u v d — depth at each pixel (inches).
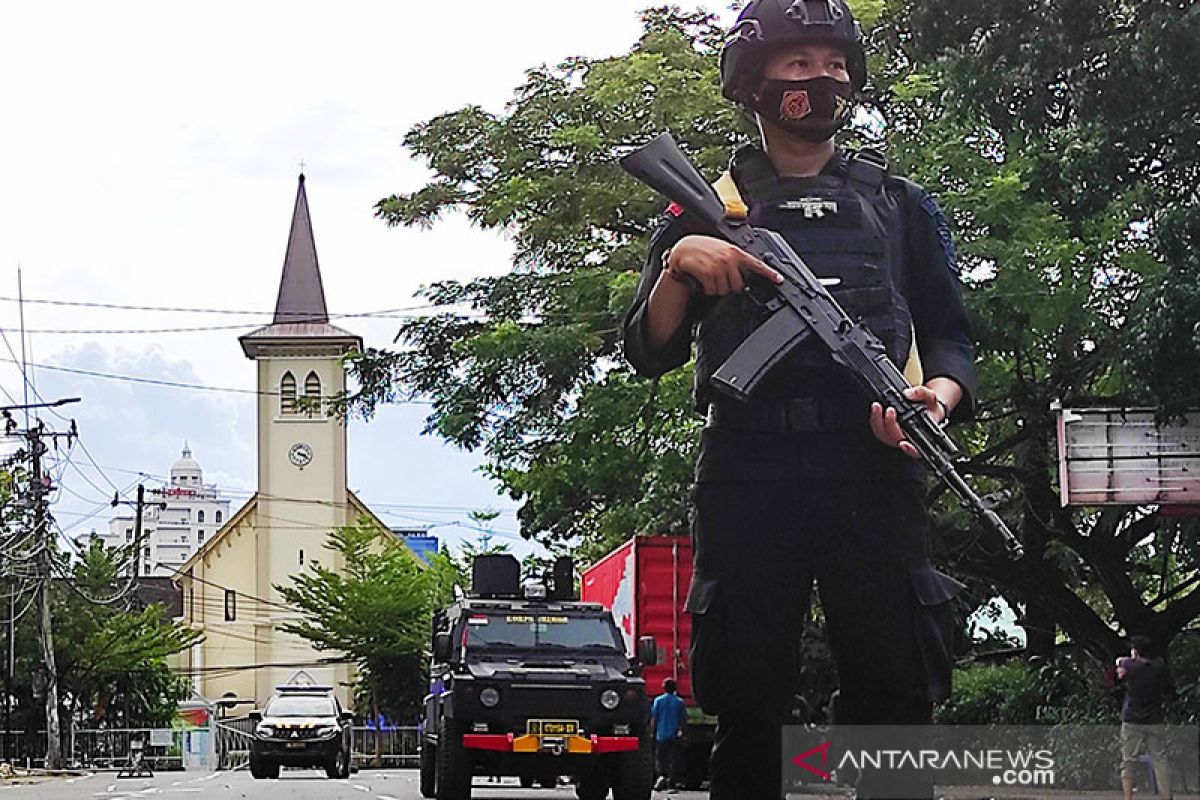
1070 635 935.7
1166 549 915.4
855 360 178.1
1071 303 740.0
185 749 2133.4
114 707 2315.5
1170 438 770.2
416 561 2440.9
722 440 182.9
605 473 967.6
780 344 179.0
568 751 734.5
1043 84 712.4
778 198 187.8
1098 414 779.4
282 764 1350.9
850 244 185.5
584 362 946.1
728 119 921.5
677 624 908.6
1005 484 904.3
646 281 191.3
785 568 180.5
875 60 849.5
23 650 2098.9
